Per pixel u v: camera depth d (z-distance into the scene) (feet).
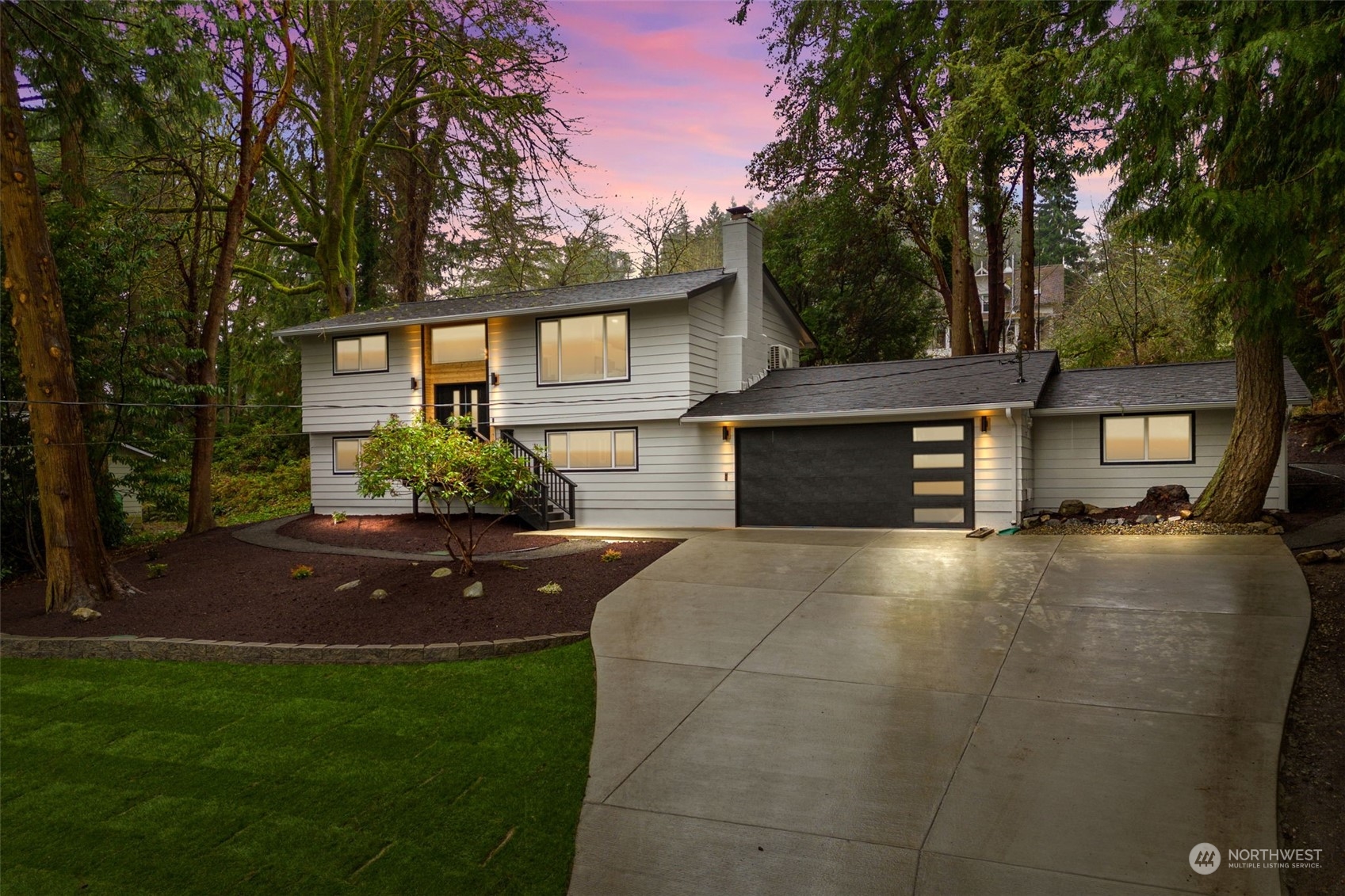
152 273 61.52
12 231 34.88
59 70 43.19
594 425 59.41
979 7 53.93
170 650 28.71
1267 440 39.93
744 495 54.90
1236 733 17.85
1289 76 21.75
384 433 35.96
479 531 53.88
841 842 14.90
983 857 14.15
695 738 19.54
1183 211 23.76
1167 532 40.01
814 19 79.71
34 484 48.26
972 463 48.19
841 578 33.76
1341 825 14.61
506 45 78.23
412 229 95.14
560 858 15.07
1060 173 80.12
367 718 21.98
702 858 14.74
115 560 48.34
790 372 64.54
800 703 21.11
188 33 45.32
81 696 24.89
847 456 51.85
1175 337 87.15
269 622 31.50
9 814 17.52
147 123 47.37
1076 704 19.94
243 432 104.17
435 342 64.75
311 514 68.28
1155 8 24.04
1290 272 22.29
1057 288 157.89
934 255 88.17
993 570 33.50
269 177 84.28
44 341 35.35
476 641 27.68
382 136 92.27
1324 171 21.20
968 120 58.59
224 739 21.02
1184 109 23.41
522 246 94.02
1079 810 15.38
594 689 23.34
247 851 15.74
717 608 30.14
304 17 70.90
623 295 57.00
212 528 60.03
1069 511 47.47
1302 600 26.23
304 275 96.94
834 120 80.94
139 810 17.46
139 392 54.70
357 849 15.62
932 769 17.29
